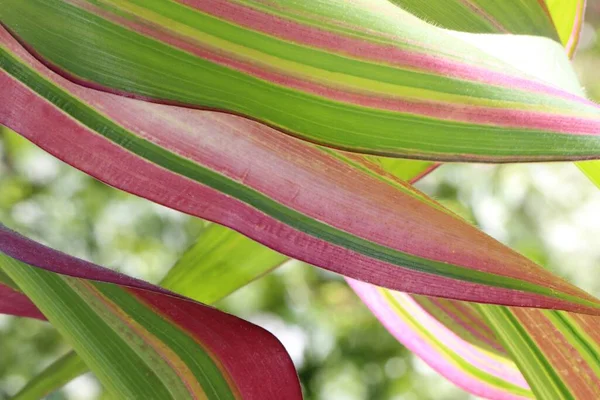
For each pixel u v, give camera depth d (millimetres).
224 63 560
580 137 563
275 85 562
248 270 925
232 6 564
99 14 557
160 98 555
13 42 620
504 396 993
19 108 619
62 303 692
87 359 697
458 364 1004
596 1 4902
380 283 613
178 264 926
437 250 620
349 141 564
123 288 690
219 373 690
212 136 634
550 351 767
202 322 688
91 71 554
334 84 565
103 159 621
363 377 4211
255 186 626
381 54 568
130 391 689
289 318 4289
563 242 4297
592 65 4758
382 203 632
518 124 566
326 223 623
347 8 570
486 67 574
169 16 560
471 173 4434
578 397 760
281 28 565
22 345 4172
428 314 1023
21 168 4363
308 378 4219
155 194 619
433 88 568
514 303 610
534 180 4430
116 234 4395
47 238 4312
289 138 643
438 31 579
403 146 566
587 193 4434
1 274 749
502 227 4293
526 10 717
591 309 610
